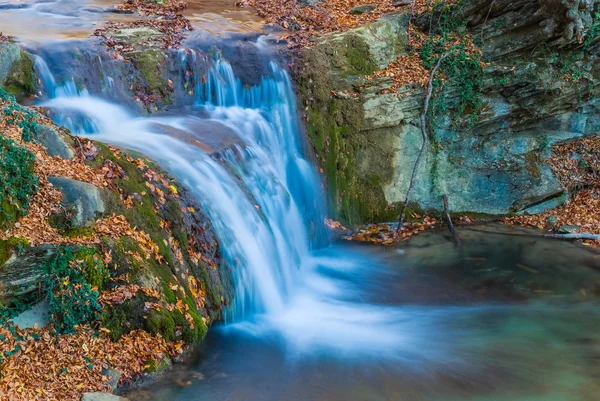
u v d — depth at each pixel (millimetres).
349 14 17891
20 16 14633
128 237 8078
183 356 8117
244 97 13680
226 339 8867
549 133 16266
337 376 8164
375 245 13531
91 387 6965
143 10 16125
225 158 10930
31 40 11805
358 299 10883
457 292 11281
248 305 9773
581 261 12703
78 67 11641
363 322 9945
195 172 9953
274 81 13836
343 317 10133
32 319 7121
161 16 15867
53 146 8305
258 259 10227
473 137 15680
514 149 15766
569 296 11117
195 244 9094
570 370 8516
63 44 11828
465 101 15562
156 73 12578
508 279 11867
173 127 11461
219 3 18641
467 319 10141
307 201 13422
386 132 15062
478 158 15562
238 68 13656
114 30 13477
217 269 9281
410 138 15273
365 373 8273
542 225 14664
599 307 10680
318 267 12297
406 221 14844
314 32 16000
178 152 10273
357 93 14805
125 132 10766
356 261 12672
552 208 15414
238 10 17812
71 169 8148
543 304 10789
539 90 15539
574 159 15953
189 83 12992
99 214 7961
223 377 7918
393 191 15039
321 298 10891
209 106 13078
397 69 15562
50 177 7727
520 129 16188
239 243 9914
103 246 7695
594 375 8398
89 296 7457
